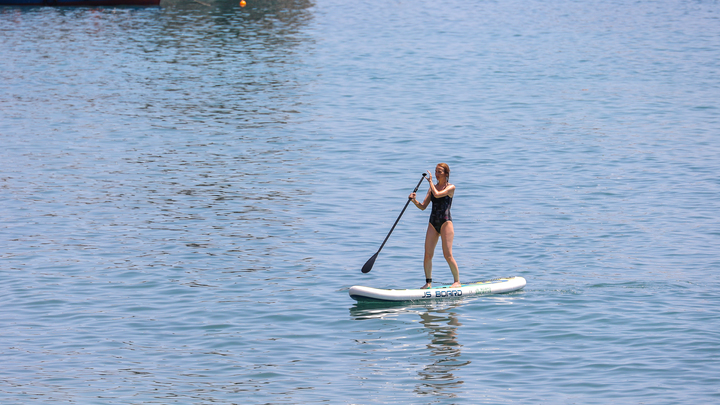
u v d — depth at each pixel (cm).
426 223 6050
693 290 4594
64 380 3534
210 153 8262
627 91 11631
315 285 4788
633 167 7606
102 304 4456
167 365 3703
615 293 4569
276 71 13538
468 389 3434
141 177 7319
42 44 16112
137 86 12069
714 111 10188
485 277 4906
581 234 5719
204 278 4875
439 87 12100
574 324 4141
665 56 14838
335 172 7544
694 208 6303
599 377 3522
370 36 18088
